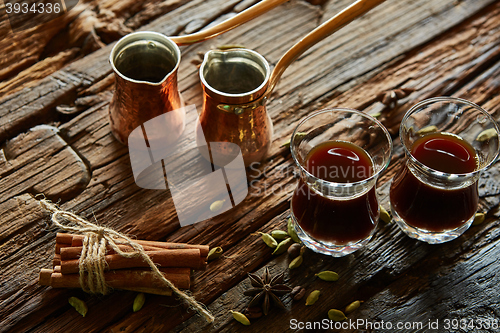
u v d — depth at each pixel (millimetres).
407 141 484
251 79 514
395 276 490
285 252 499
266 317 473
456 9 628
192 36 504
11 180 520
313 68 587
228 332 467
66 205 511
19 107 552
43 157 532
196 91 570
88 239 469
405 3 632
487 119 479
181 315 473
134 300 473
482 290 480
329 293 483
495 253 495
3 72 571
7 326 465
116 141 543
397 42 604
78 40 593
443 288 482
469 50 600
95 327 467
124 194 519
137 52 514
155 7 616
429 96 572
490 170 529
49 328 465
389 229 508
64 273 467
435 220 477
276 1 505
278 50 595
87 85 568
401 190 486
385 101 564
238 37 602
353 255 498
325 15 619
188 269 476
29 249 492
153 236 504
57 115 555
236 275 490
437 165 480
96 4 613
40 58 585
